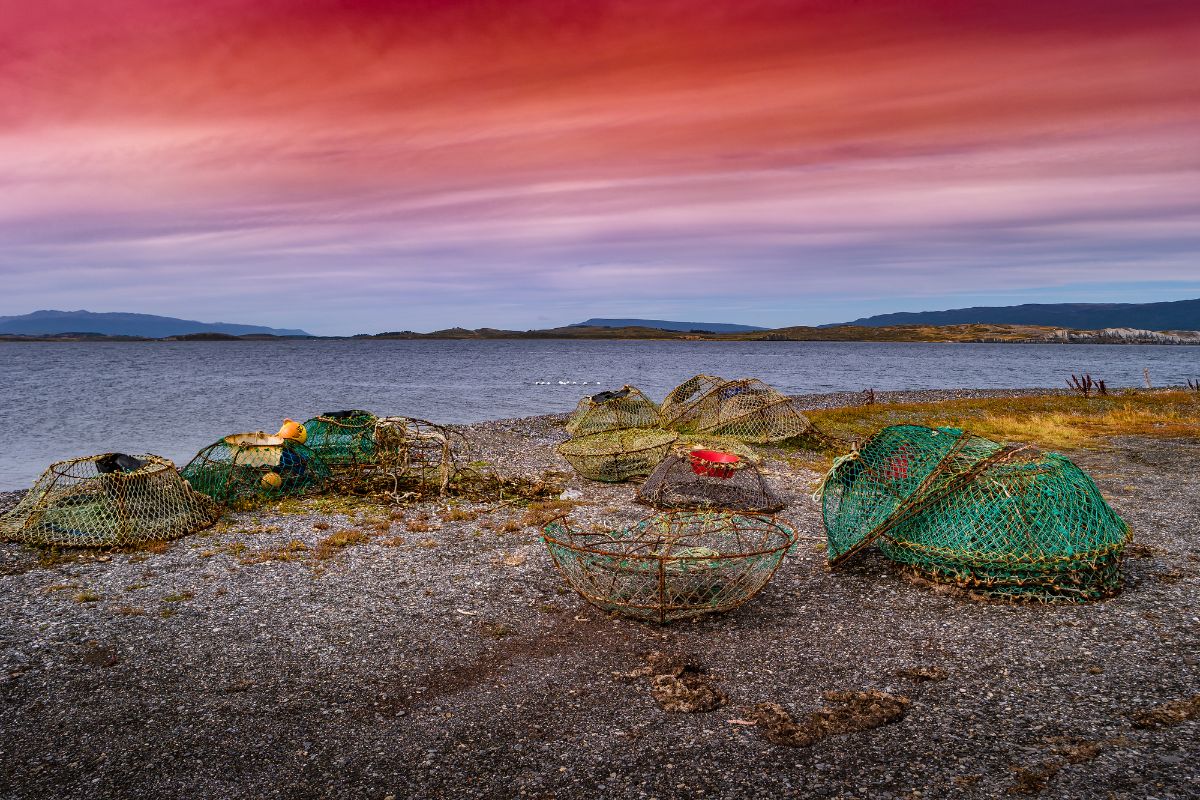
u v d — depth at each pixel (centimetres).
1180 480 1581
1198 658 697
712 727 592
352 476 1576
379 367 10488
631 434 1716
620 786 516
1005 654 720
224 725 603
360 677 687
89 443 2917
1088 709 607
